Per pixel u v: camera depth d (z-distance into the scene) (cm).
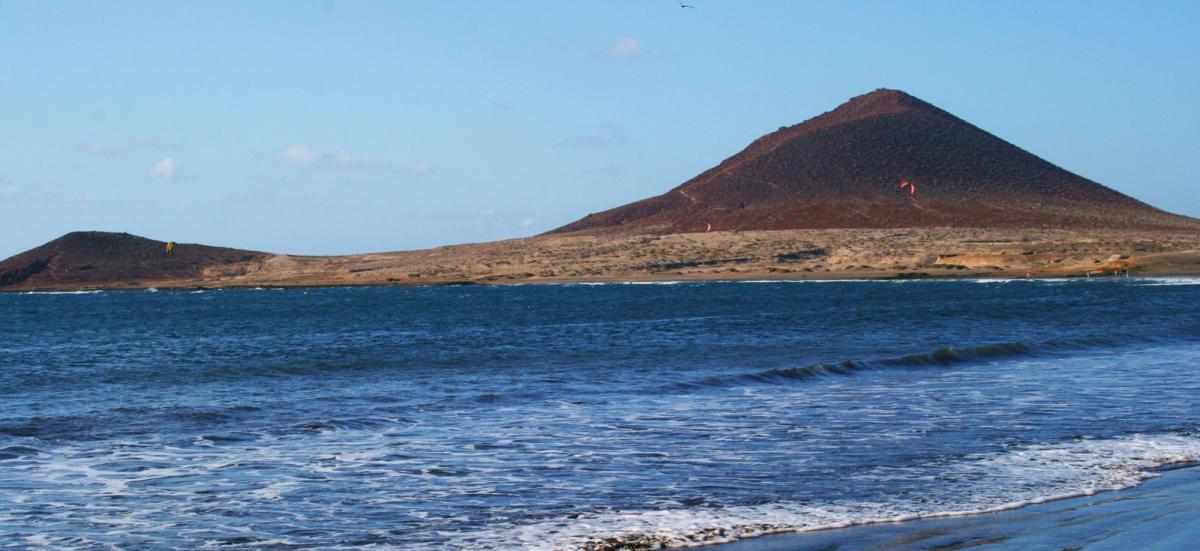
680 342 4041
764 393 2370
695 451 1633
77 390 2689
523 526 1188
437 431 1847
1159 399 2191
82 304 12150
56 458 1600
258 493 1359
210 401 2367
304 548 1113
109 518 1235
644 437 1770
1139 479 1384
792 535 1134
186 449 1677
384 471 1493
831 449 1638
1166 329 4294
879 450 1625
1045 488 1338
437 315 7100
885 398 2261
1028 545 1064
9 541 1139
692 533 1148
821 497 1309
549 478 1439
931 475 1430
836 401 2217
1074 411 2022
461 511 1259
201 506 1291
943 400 2214
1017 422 1891
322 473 1481
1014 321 5134
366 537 1152
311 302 10781
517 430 1853
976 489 1338
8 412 2202
